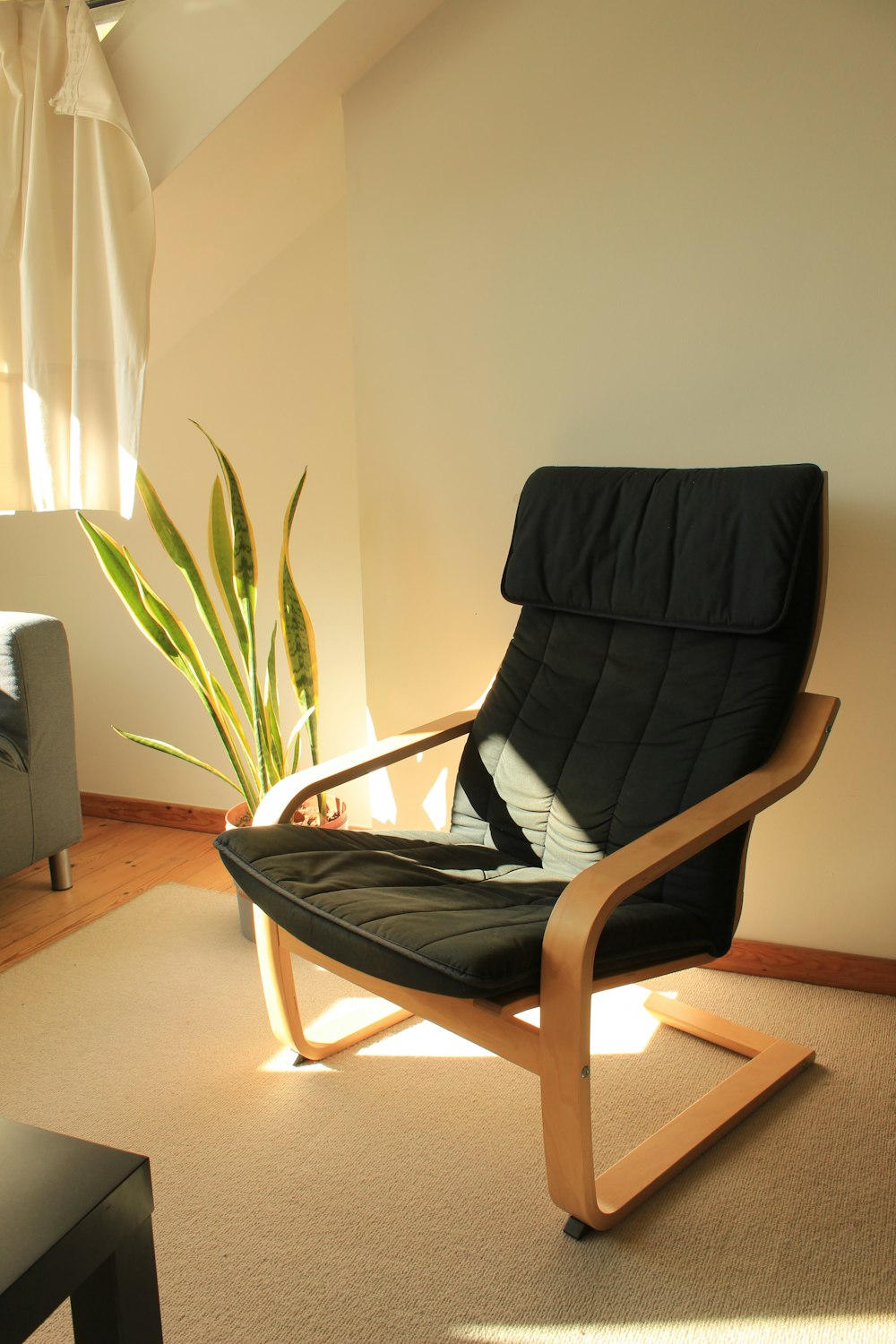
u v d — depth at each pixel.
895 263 1.78
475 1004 1.29
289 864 1.48
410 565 2.26
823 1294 1.28
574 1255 1.34
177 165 2.09
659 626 1.77
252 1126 1.62
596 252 1.99
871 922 1.99
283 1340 1.22
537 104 1.98
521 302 2.06
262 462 2.66
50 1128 1.62
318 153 2.28
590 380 2.04
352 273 2.20
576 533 1.85
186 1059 1.81
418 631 2.28
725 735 1.61
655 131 1.90
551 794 1.79
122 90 2.09
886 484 1.86
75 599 2.93
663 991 2.01
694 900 1.53
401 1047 1.84
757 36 1.81
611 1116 1.63
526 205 2.02
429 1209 1.43
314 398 2.57
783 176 1.83
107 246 2.10
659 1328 1.23
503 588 1.93
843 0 1.74
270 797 1.69
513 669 1.92
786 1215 1.41
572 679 1.84
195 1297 1.28
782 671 1.60
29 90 2.16
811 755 1.56
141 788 3.00
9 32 2.11
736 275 1.90
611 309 2.00
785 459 1.92
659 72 1.88
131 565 2.15
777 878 2.04
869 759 1.94
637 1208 1.42
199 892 2.50
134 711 2.95
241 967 2.13
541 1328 1.23
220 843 1.52
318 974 2.09
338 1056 1.81
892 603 1.88
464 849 1.78
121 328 2.12
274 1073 1.76
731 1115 1.57
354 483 2.57
